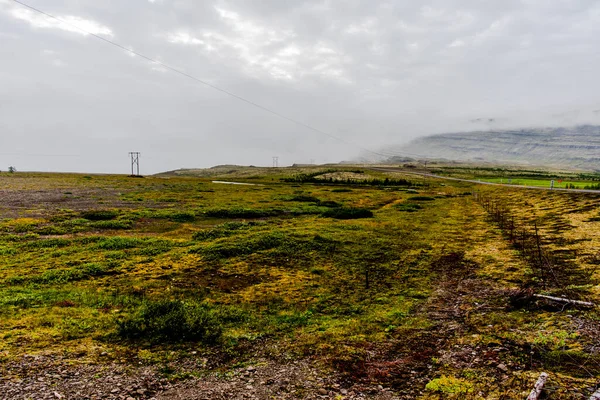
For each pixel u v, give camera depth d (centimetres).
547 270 1988
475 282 1939
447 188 11112
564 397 809
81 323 1295
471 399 833
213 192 7950
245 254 2542
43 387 866
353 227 3641
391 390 907
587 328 1209
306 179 14762
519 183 10844
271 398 868
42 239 2933
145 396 863
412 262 2402
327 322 1444
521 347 1112
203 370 1012
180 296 1711
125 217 4141
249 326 1388
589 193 5984
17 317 1323
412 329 1336
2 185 7531
